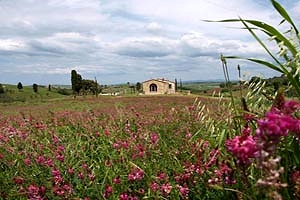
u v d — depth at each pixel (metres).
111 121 9.47
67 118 11.66
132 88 120.44
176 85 101.38
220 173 3.42
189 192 3.93
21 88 128.00
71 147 6.34
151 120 9.89
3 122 12.26
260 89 3.82
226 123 3.96
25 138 7.70
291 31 3.36
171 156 5.20
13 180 4.88
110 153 5.96
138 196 4.13
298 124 2.07
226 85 3.78
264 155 2.05
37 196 4.21
